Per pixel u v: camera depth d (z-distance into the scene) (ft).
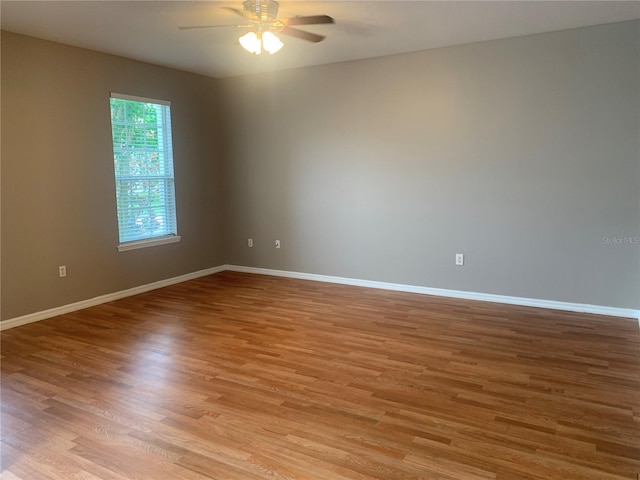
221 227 20.95
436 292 16.53
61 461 7.28
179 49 14.98
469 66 14.92
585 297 14.23
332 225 18.28
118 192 16.39
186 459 7.29
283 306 15.37
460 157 15.47
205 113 19.58
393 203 16.88
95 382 9.98
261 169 19.57
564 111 13.79
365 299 16.07
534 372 10.21
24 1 10.61
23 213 13.58
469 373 10.22
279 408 8.84
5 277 13.28
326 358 11.13
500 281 15.39
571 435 7.80
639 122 12.93
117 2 10.69
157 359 11.16
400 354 11.32
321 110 17.78
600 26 13.02
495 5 11.24
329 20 10.32
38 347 11.96
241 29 12.73
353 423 8.29
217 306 15.46
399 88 16.16
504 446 7.53
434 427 8.12
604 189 13.58
